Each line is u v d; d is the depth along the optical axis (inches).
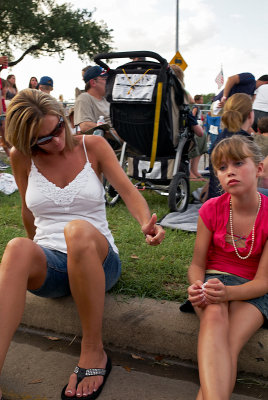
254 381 78.3
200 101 491.2
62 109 83.8
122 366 83.5
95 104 216.1
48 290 83.6
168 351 86.1
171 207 181.6
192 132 193.5
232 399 73.5
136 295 96.3
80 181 86.2
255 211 81.5
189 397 74.7
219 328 69.7
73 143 88.4
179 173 184.4
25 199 91.8
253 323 73.9
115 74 181.6
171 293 98.0
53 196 85.4
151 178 190.5
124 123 184.1
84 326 76.7
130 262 117.1
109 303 92.5
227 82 251.9
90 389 74.2
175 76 176.2
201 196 199.2
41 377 80.4
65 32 977.5
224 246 83.7
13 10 962.7
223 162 80.0
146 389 76.7
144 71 175.9
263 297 78.3
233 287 74.5
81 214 87.7
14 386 77.9
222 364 65.0
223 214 83.5
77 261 73.0
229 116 156.9
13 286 70.5
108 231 91.4
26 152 83.3
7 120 82.0
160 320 86.7
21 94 81.4
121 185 88.7
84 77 216.8
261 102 275.3
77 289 74.4
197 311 79.4
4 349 67.9
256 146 81.4
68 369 82.9
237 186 78.5
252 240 80.4
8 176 215.5
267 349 77.8
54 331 95.8
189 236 145.3
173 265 114.1
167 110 173.5
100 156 89.6
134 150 194.1
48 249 85.0
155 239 78.9
